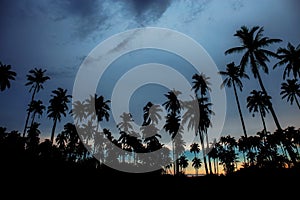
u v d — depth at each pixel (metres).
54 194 16.97
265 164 24.69
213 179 24.72
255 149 55.88
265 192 16.12
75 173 27.33
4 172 20.41
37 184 19.09
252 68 26.34
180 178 28.00
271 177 19.69
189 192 19.62
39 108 52.50
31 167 24.41
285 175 19.47
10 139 30.59
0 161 23.23
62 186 19.86
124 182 25.59
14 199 14.61
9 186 17.06
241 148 63.31
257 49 26.33
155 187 22.30
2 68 38.38
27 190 16.95
